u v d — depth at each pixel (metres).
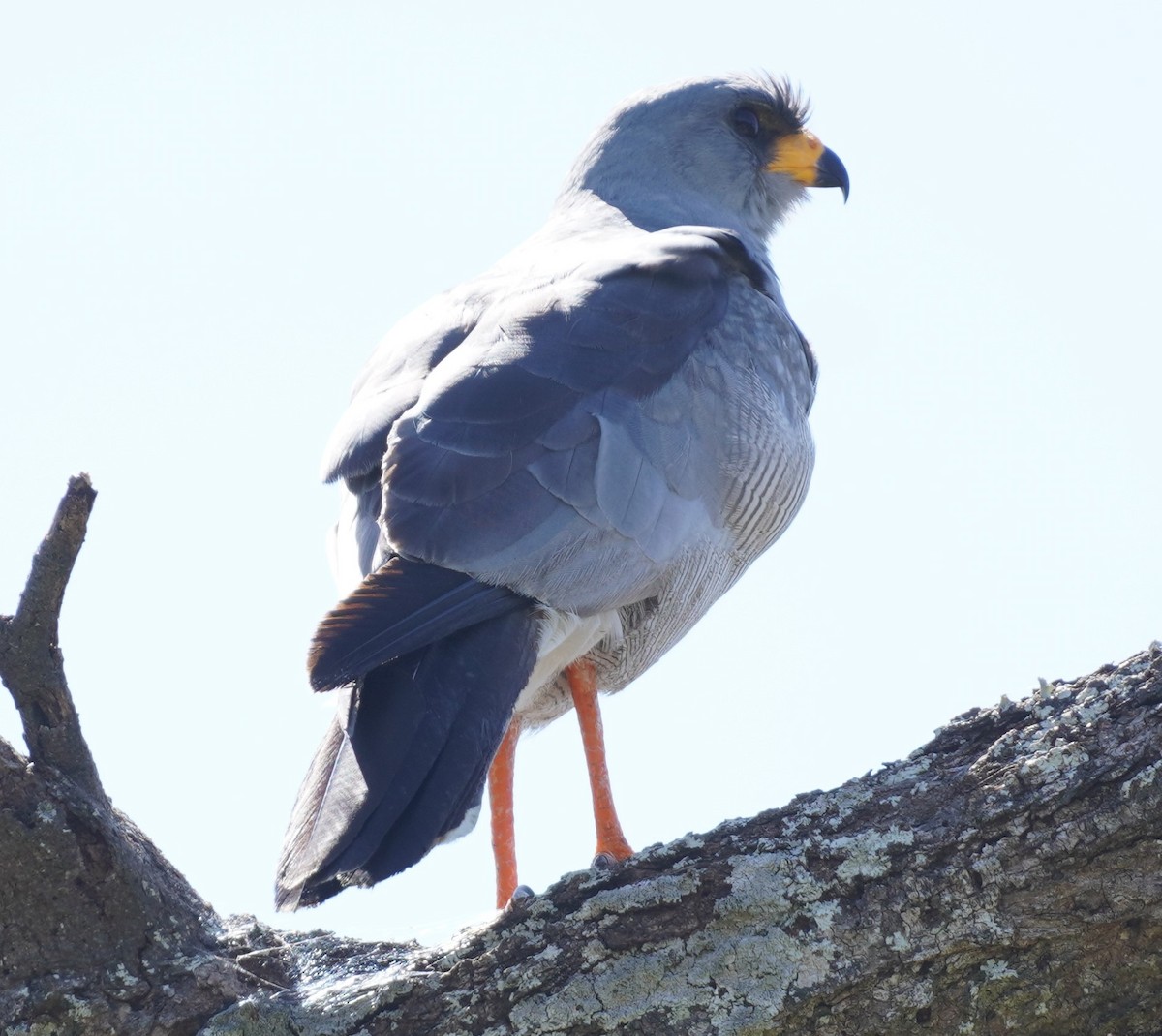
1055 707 7.30
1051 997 6.91
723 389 10.26
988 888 6.93
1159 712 7.04
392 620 8.50
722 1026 6.99
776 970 7.03
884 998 6.98
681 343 10.23
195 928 7.62
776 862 7.19
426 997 7.21
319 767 8.19
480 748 8.25
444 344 10.15
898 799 7.26
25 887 7.25
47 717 7.35
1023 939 6.88
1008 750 7.22
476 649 8.73
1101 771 6.95
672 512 9.83
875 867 7.09
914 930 6.98
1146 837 6.84
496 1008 7.14
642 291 10.32
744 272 11.30
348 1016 7.22
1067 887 6.87
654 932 7.17
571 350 9.83
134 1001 7.32
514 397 9.45
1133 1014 6.89
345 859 7.64
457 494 9.01
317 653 8.23
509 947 7.25
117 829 7.48
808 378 11.30
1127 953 6.86
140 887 7.46
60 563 7.06
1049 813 6.95
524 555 9.05
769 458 10.41
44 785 7.34
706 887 7.20
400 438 9.17
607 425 9.63
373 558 9.25
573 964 7.17
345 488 9.88
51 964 7.29
